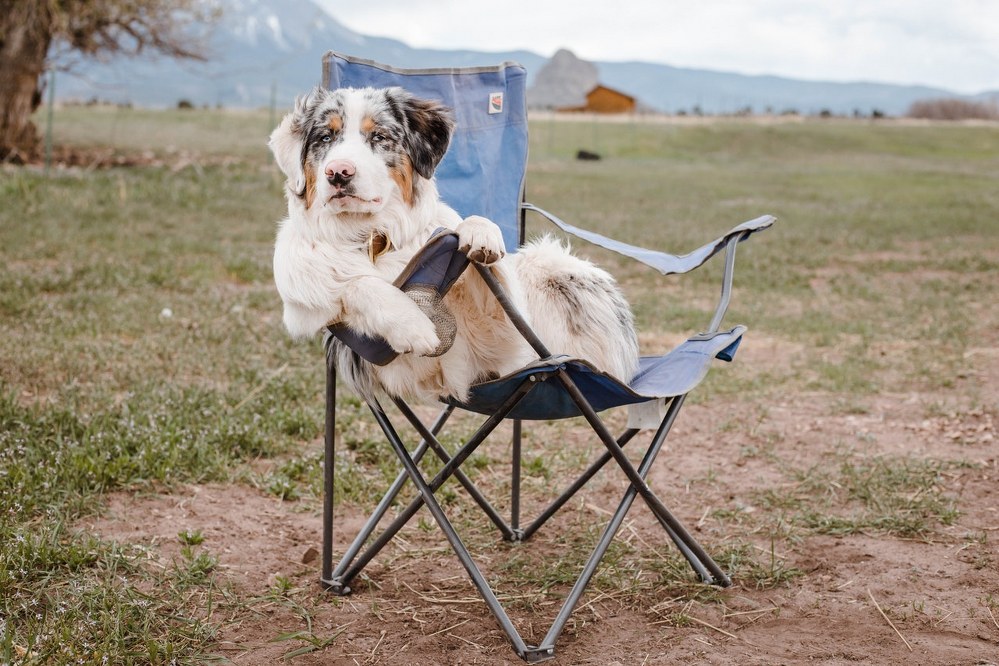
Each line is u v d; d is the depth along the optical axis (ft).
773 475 16.71
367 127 10.75
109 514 13.82
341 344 11.14
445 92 13.12
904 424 19.79
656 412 11.26
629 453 17.93
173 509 14.30
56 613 10.51
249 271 35.06
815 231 57.72
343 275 10.27
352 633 10.86
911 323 30.55
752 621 11.20
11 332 23.70
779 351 26.81
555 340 11.26
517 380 9.68
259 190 64.34
